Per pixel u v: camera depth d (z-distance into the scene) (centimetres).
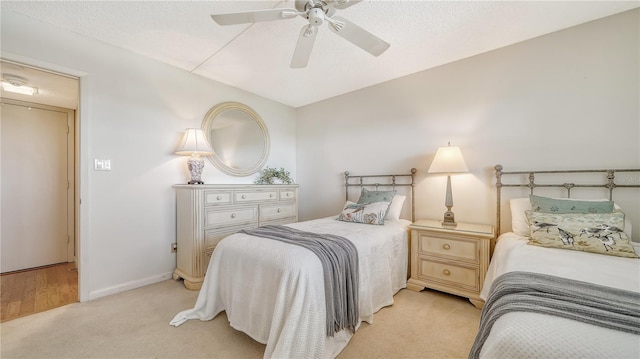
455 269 222
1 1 174
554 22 200
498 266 164
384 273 208
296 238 178
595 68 198
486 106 245
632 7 183
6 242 287
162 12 188
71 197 331
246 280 165
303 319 134
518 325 82
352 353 152
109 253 230
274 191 330
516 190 229
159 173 264
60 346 156
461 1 176
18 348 154
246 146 346
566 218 173
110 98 231
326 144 378
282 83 322
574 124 205
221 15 138
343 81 316
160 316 192
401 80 301
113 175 233
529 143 224
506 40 225
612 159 192
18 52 188
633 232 183
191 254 247
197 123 295
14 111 293
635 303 90
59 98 294
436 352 154
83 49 217
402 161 300
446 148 239
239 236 190
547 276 116
